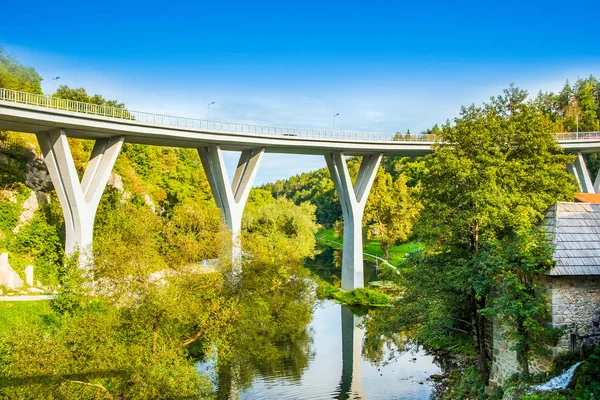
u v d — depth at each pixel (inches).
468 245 974.4
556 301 728.3
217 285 1000.2
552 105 5324.8
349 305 2146.9
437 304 946.7
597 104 4793.3
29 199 1845.5
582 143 2970.0
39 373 714.8
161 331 971.3
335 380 1181.1
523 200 879.7
